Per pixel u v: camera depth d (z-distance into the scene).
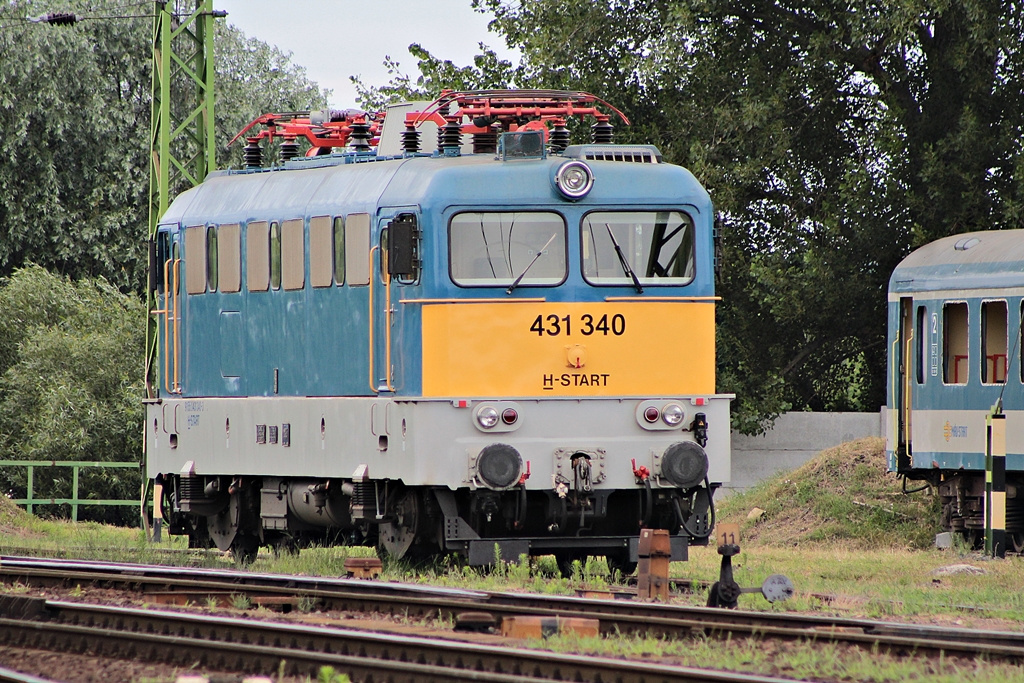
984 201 110.00
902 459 81.50
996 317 77.06
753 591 44.84
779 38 120.38
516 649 34.50
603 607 43.41
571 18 119.94
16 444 134.62
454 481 54.09
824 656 36.03
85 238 166.12
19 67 162.00
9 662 36.03
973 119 108.38
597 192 55.72
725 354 121.06
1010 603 50.00
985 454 74.19
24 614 41.72
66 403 132.50
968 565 63.56
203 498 66.88
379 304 56.69
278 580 49.50
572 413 55.12
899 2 104.06
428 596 46.47
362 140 65.38
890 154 113.81
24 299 145.62
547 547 56.94
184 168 102.00
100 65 174.38
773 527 87.56
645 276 56.06
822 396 131.88
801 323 120.12
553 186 55.44
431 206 54.72
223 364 65.00
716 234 58.53
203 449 66.06
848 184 114.31
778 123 113.69
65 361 137.38
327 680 31.09
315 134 70.69
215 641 35.97
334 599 45.19
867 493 86.69
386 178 57.72
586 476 54.44
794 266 117.25
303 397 60.50
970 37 107.75
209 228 65.81
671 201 56.31
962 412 77.75
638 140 117.81
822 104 119.62
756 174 113.38
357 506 57.06
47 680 32.66
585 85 119.88
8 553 66.12
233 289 64.38
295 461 60.72
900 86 117.44
